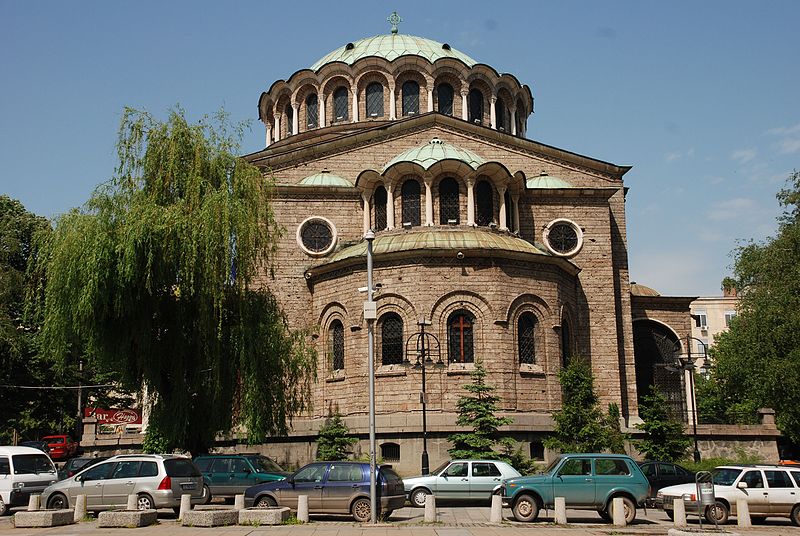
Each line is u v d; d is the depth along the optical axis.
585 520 28.03
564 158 52.09
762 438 48.00
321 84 56.88
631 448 45.88
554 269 44.69
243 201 34.69
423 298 41.75
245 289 34.91
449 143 51.06
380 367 42.16
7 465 31.94
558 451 40.62
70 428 68.94
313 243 48.53
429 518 26.52
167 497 28.16
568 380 41.47
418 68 55.84
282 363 34.94
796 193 51.59
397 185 46.22
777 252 48.44
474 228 44.78
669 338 55.84
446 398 40.84
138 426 63.12
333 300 44.78
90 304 31.16
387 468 28.73
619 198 52.25
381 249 43.31
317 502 27.42
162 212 32.47
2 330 55.75
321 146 50.78
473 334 42.00
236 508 27.08
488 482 31.80
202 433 34.31
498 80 57.88
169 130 34.84
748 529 26.02
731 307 112.56
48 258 34.06
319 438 41.50
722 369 53.28
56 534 23.41
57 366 34.06
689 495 28.38
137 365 33.81
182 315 33.53
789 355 45.22
